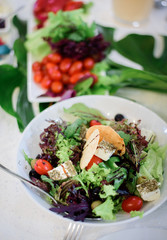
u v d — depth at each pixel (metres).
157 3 0.76
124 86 0.61
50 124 0.51
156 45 0.66
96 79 0.59
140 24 0.72
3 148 0.53
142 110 0.51
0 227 0.42
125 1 0.67
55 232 0.41
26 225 0.42
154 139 0.49
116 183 0.41
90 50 0.63
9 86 0.61
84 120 0.51
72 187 0.41
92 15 0.74
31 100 0.57
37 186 0.42
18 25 0.73
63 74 0.61
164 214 0.43
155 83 0.59
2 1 0.80
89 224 0.37
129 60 0.64
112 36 0.68
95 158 0.43
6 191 0.46
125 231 0.38
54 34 0.65
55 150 0.46
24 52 0.66
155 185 0.41
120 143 0.43
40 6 0.73
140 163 0.45
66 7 0.74
